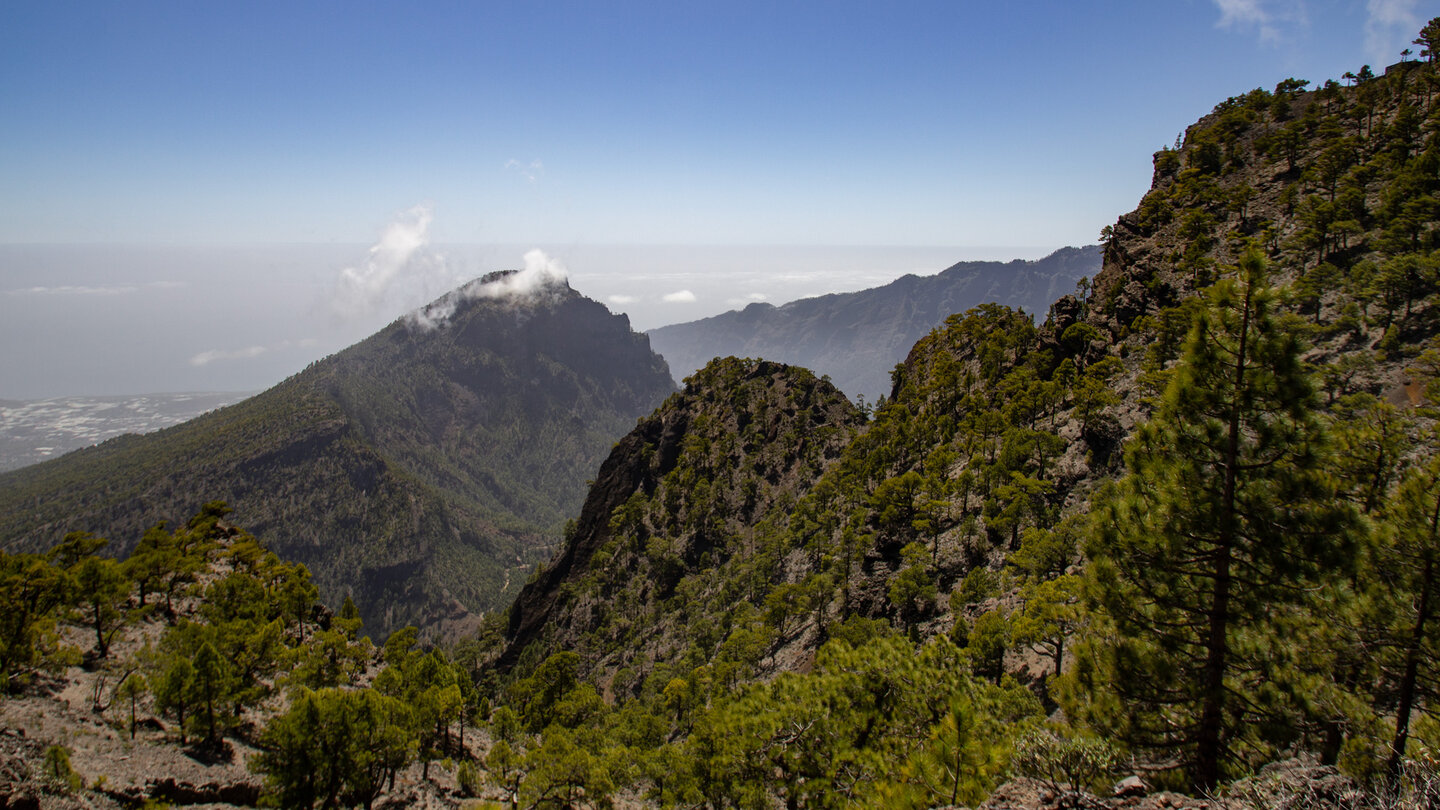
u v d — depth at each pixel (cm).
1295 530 1680
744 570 13375
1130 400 9156
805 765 3088
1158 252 13150
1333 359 7319
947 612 7519
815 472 16788
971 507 9400
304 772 4009
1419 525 1762
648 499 19738
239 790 4275
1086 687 1948
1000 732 2241
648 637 13838
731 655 9588
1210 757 1705
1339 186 11106
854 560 9950
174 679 4584
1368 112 12825
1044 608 5094
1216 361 1781
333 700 4181
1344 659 1748
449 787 5566
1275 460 1709
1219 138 16700
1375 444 2370
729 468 18788
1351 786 1353
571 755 5103
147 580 7181
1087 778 1814
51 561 7044
